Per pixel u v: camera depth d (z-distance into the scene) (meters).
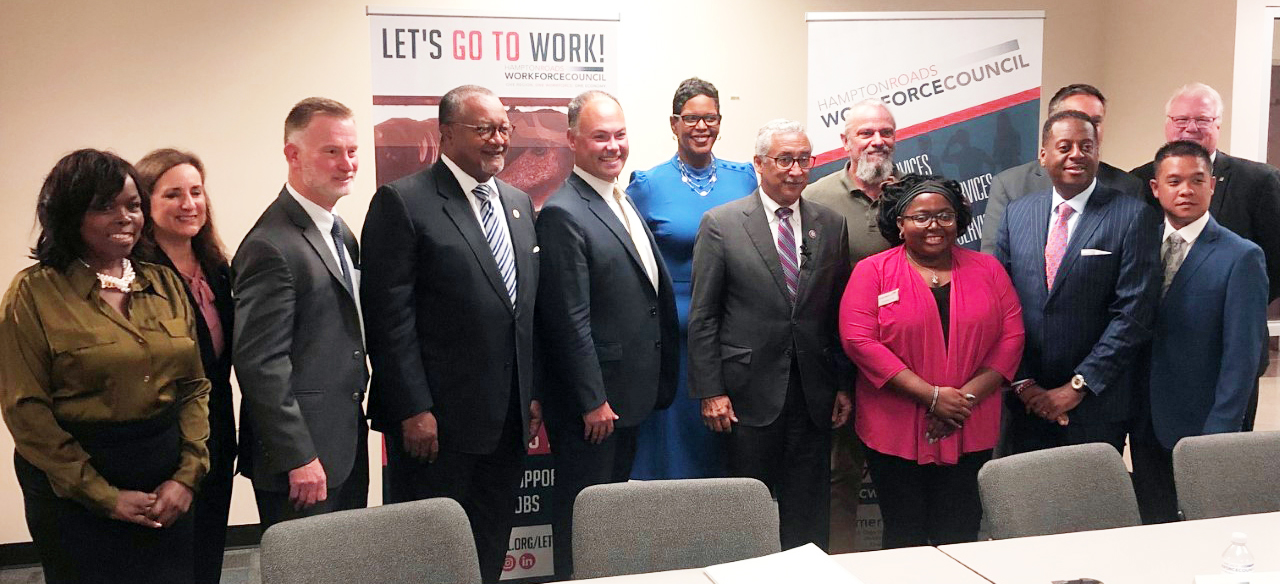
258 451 2.31
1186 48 3.82
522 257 2.64
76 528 2.04
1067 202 2.87
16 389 1.95
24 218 3.45
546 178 3.60
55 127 3.45
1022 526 2.10
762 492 2.03
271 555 1.71
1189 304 2.81
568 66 3.56
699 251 2.85
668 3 3.83
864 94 3.65
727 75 3.90
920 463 2.69
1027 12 3.67
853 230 3.14
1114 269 2.79
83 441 2.00
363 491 2.56
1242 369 2.74
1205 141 3.27
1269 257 3.26
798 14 3.93
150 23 3.47
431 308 2.53
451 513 1.87
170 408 2.11
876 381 2.67
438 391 2.54
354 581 1.77
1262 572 1.68
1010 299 2.74
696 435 3.21
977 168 3.72
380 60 3.40
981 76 3.68
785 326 2.78
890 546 2.82
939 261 2.73
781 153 2.74
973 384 2.65
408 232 2.46
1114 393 2.84
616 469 2.86
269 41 3.57
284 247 2.28
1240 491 2.26
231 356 2.47
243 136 3.59
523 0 3.71
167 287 2.16
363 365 2.44
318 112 2.34
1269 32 3.69
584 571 1.92
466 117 2.52
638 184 3.27
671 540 1.97
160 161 2.39
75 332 1.96
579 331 2.67
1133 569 1.73
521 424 2.64
